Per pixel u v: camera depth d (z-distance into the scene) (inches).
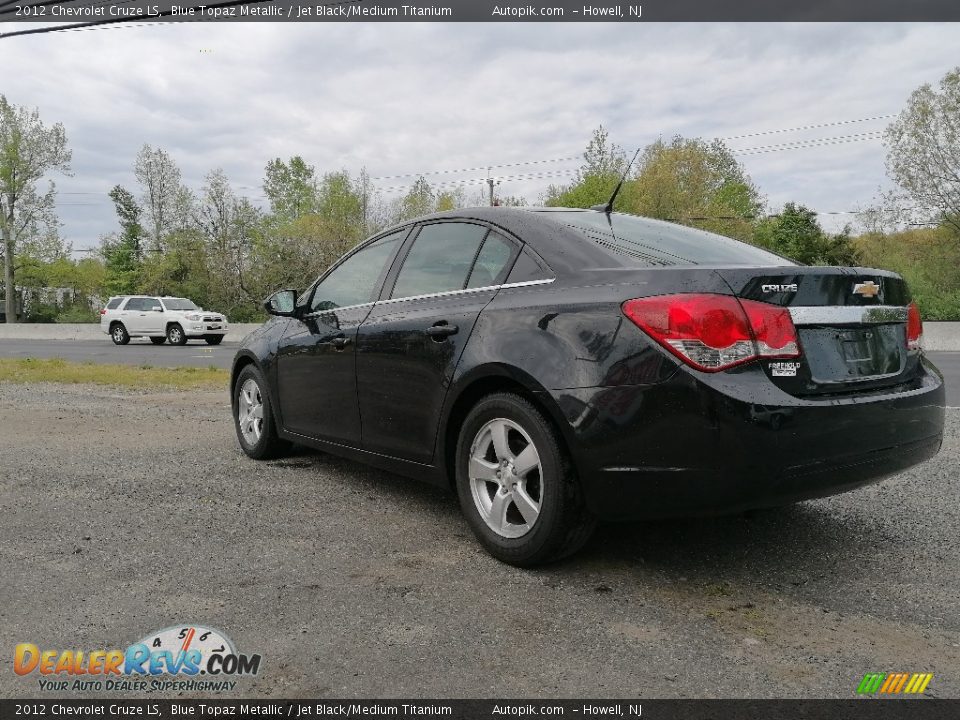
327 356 166.1
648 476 103.7
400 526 142.1
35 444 229.3
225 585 111.5
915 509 152.6
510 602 105.4
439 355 132.7
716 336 100.0
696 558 123.6
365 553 126.6
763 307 102.6
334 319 168.2
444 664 87.1
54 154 2130.9
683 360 100.7
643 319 104.5
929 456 123.4
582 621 99.1
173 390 393.7
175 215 2272.4
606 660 88.3
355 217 1759.4
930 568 119.5
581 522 114.0
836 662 88.1
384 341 147.3
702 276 104.3
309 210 2298.2
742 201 2204.7
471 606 104.0
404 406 142.3
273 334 194.2
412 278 151.6
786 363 102.7
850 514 149.3
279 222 2175.2
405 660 88.0
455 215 150.6
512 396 118.6
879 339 116.5
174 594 107.9
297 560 123.0
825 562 122.1
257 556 124.8
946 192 1115.9
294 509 153.9
